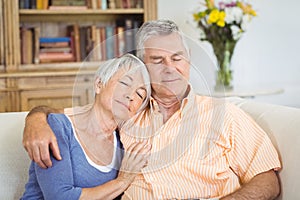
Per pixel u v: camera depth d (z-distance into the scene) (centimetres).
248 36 382
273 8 383
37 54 331
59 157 134
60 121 140
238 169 152
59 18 352
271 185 145
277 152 153
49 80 317
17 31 320
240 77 384
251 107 183
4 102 311
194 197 144
